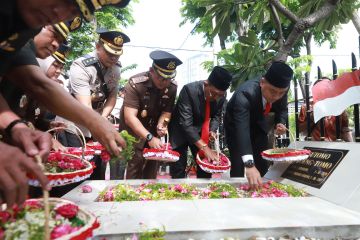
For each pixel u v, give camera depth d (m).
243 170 3.39
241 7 5.48
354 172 2.30
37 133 1.13
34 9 1.01
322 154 2.89
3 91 1.92
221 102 3.69
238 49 4.85
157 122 3.71
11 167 0.86
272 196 2.54
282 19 5.18
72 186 3.09
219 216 1.82
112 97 3.59
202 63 9.14
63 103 1.63
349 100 3.08
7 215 1.12
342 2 4.75
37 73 1.64
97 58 3.34
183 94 3.49
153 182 2.99
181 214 1.87
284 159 2.76
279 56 4.30
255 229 1.62
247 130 2.95
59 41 2.42
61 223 1.13
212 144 3.77
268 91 2.95
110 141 1.66
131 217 1.79
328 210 1.98
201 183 3.00
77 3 1.01
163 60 3.29
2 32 1.05
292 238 1.63
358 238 1.68
